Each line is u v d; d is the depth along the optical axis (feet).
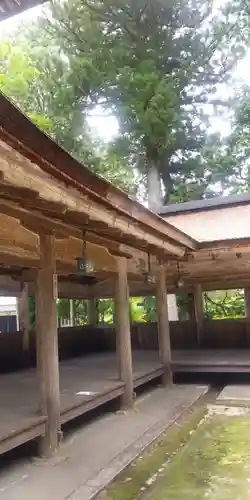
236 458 13.06
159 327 24.40
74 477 11.13
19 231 11.94
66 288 29.91
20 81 30.22
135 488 10.94
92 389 16.58
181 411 18.19
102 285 32.48
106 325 35.99
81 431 15.21
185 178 44.55
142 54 37.45
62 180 9.27
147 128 36.27
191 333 33.86
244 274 28.94
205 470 12.15
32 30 39.09
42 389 12.72
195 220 27.84
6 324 41.34
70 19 36.63
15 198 9.84
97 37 36.86
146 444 13.87
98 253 16.89
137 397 21.01
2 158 7.39
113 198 11.57
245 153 44.68
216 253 22.50
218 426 16.61
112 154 39.32
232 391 22.41
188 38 37.52
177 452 13.65
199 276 29.35
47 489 10.41
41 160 8.00
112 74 35.47
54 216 12.17
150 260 22.80
